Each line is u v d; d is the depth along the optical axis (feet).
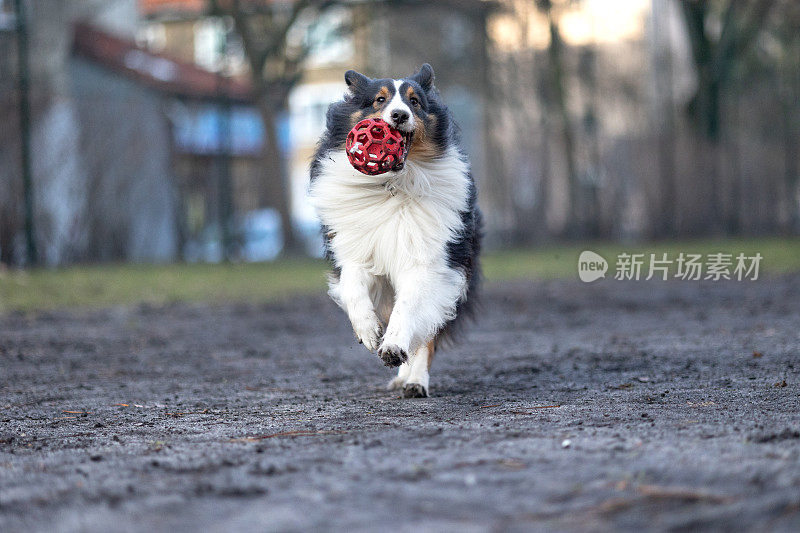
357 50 138.31
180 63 121.29
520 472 12.21
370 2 104.68
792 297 42.34
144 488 12.10
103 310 43.73
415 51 129.49
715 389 19.52
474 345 30.09
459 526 10.11
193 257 104.12
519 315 39.42
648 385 20.58
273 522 10.40
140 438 15.98
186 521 10.59
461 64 127.85
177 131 109.09
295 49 106.22
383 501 11.08
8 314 41.37
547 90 108.99
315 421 17.37
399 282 19.90
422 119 19.90
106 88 104.17
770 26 108.27
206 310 44.24
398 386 21.86
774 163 99.25
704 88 100.22
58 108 78.84
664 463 12.39
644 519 10.23
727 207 98.53
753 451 12.92
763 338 28.48
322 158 20.97
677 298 44.70
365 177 19.80
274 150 103.14
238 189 113.19
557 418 16.47
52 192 77.41
